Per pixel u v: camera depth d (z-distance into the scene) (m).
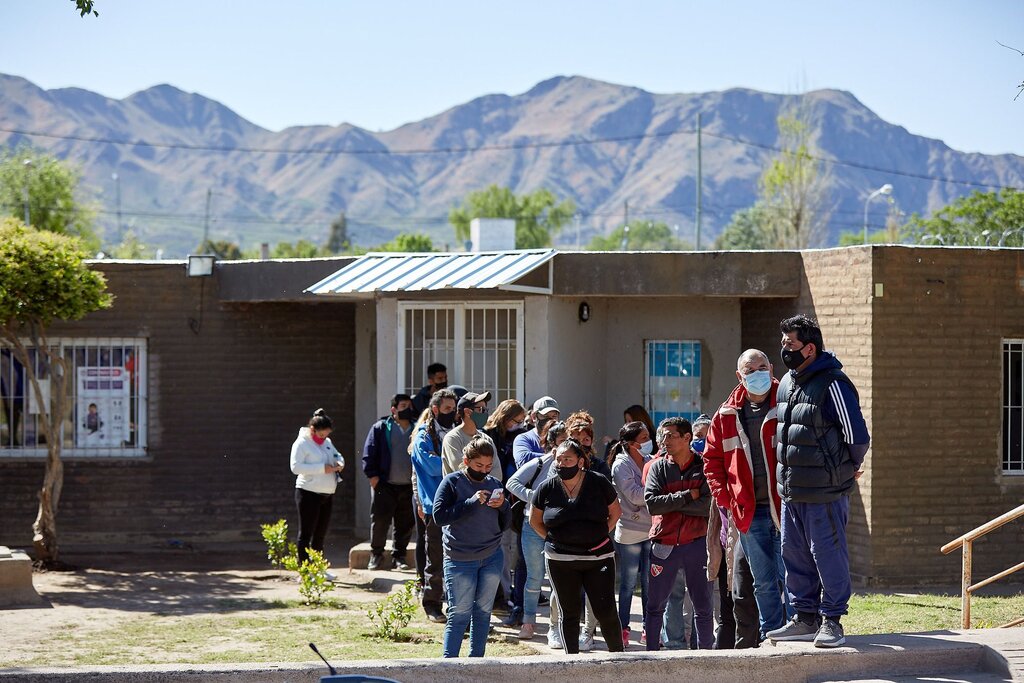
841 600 7.08
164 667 6.71
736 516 7.59
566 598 8.22
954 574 13.65
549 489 8.26
